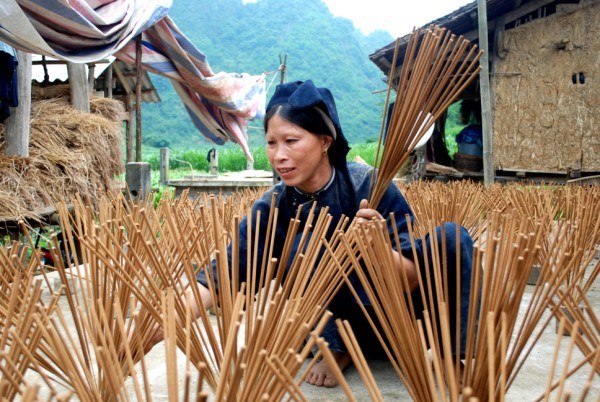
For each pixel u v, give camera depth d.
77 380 0.83
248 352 0.84
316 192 1.45
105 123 4.17
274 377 0.81
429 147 9.40
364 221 1.19
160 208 1.64
